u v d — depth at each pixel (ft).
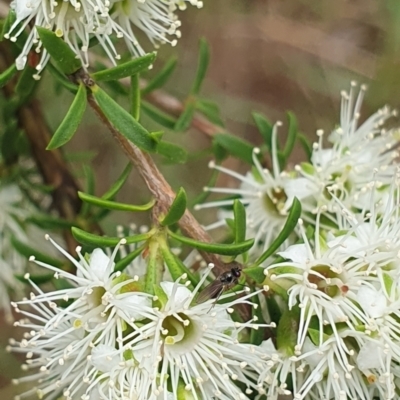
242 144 0.59
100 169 0.79
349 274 0.48
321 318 0.48
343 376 0.48
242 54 0.89
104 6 0.48
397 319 0.48
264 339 0.49
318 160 0.54
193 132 0.80
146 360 0.47
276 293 0.49
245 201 0.56
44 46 0.48
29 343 0.48
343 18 0.86
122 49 0.62
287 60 0.86
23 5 0.48
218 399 0.48
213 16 0.86
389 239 0.49
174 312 0.47
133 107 0.51
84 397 0.47
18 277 0.55
